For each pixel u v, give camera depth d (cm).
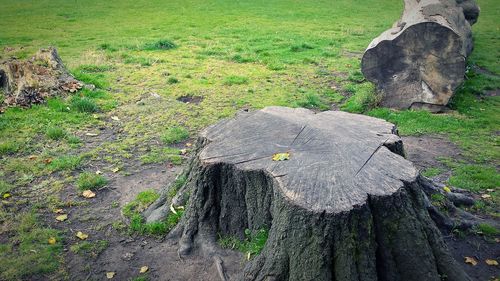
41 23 1728
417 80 884
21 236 469
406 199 356
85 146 687
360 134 429
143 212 510
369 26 1686
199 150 461
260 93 938
